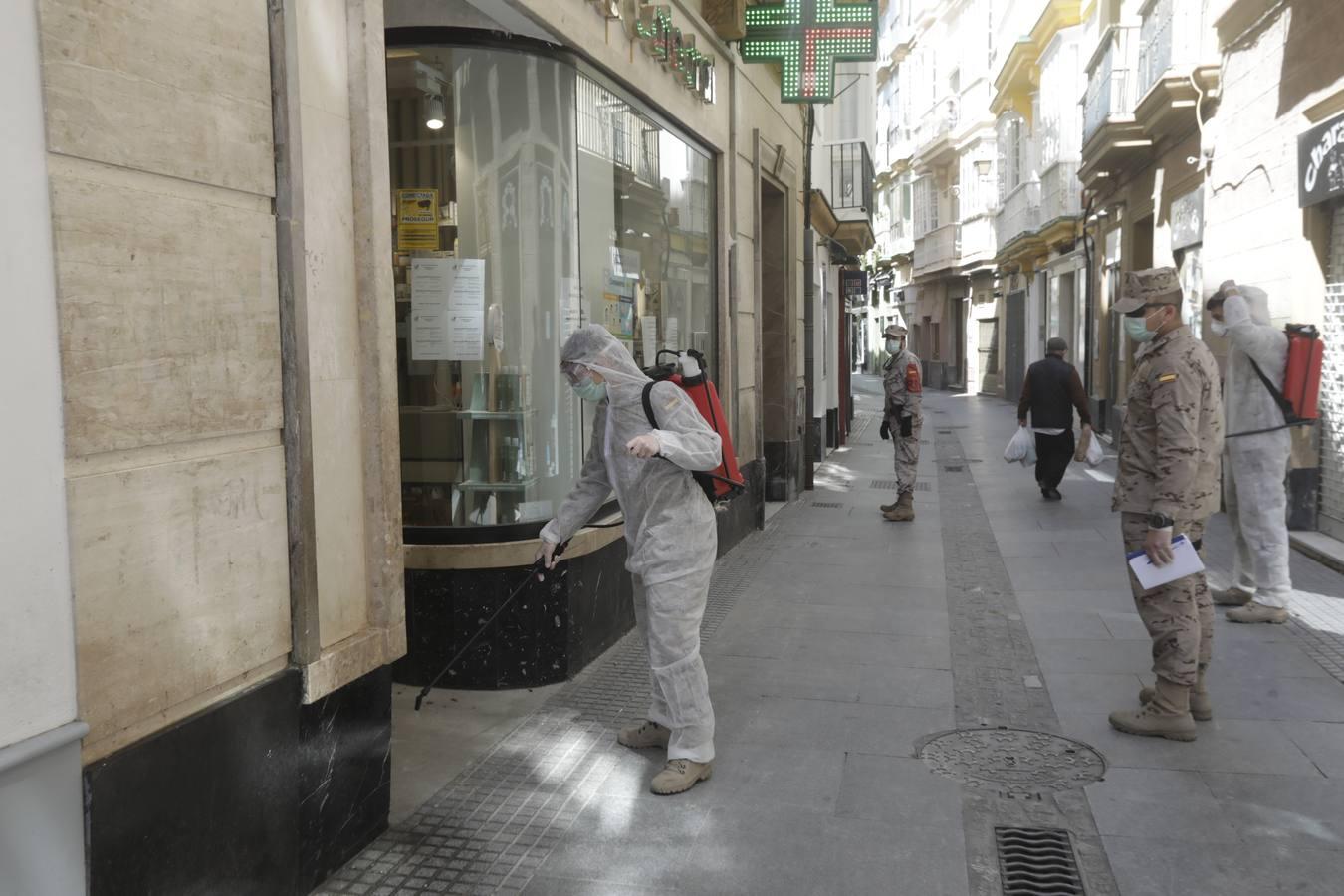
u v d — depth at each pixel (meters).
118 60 2.35
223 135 2.68
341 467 3.29
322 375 3.17
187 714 2.64
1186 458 4.11
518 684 5.08
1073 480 12.73
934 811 3.68
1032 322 25.36
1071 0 19.58
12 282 2.12
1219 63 10.39
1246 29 9.48
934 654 5.55
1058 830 3.52
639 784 3.94
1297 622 5.92
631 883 3.21
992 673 5.22
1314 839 3.43
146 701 2.49
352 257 3.32
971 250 32.12
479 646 5.05
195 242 2.59
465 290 5.23
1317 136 7.61
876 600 6.75
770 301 11.10
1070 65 19.88
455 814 3.69
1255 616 5.91
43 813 2.23
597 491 4.23
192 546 2.62
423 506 5.23
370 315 3.35
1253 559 5.98
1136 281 4.27
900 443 9.89
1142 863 3.29
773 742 4.36
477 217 5.24
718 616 6.39
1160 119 11.93
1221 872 3.23
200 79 2.60
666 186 7.15
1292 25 8.40
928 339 41.25
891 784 3.91
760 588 7.12
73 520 2.27
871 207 18.84
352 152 3.31
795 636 5.94
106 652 2.37
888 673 5.25
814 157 15.12
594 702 4.89
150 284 2.46
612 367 3.96
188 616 2.61
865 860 3.35
